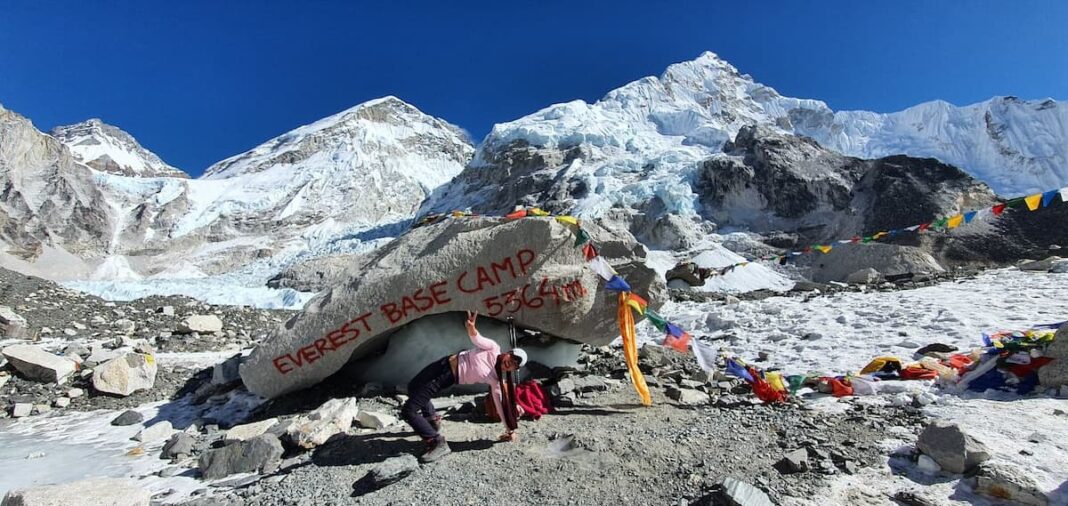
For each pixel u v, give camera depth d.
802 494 3.96
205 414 7.35
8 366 8.93
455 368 5.17
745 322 11.66
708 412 5.92
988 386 5.89
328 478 4.77
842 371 7.17
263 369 7.20
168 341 12.08
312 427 5.59
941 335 8.61
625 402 6.48
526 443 5.25
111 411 7.81
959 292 12.62
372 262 7.99
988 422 4.93
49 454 6.07
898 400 5.70
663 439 5.14
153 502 4.66
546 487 4.37
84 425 7.20
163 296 18.62
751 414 5.75
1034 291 11.67
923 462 4.23
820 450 4.61
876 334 9.12
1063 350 5.70
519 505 4.15
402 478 4.64
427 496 4.35
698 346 6.42
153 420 7.37
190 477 5.23
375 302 7.09
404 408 5.08
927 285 15.37
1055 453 4.24
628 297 6.57
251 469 5.19
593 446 5.04
